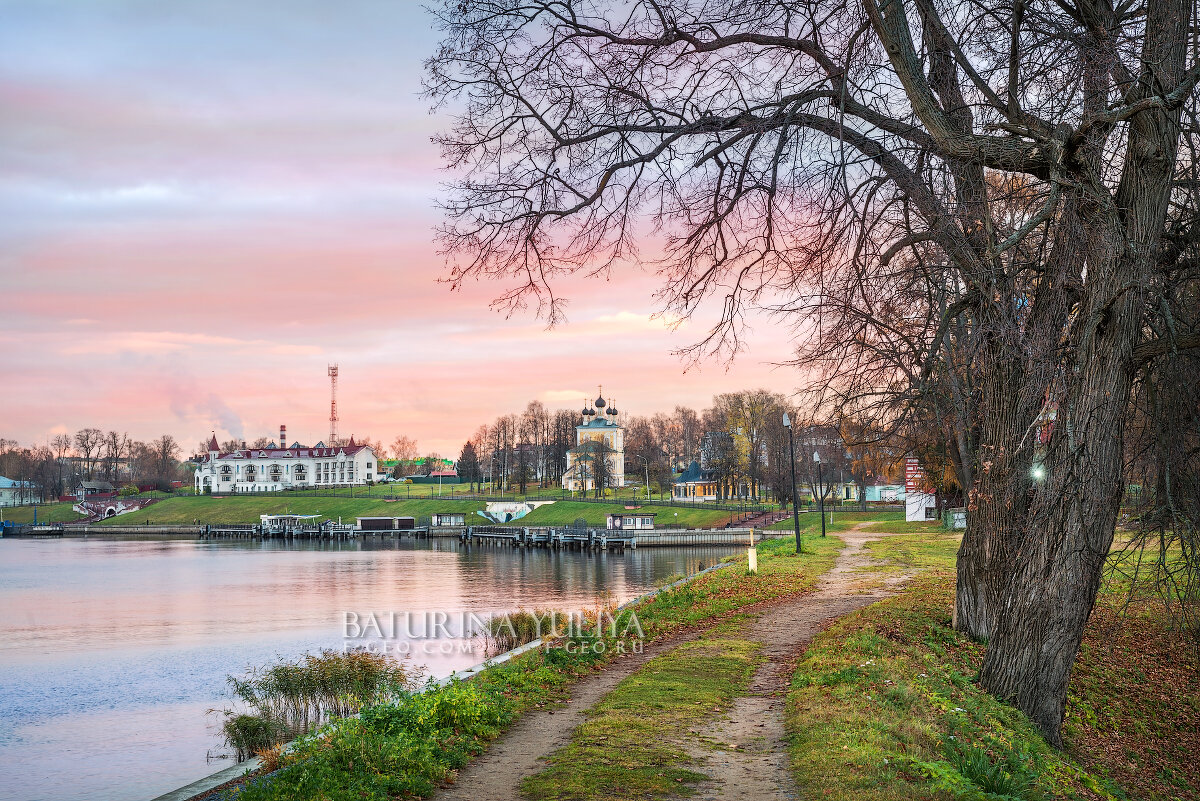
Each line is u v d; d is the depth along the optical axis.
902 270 13.76
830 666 14.84
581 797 9.02
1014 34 11.47
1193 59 11.88
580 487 168.00
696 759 10.34
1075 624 13.21
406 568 78.12
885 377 15.38
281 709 19.27
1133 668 20.70
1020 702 13.58
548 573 69.75
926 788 9.16
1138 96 11.58
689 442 176.75
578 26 13.28
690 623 22.00
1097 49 11.24
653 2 12.86
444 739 10.95
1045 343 11.95
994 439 15.17
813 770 9.74
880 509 99.31
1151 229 12.17
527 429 189.62
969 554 18.34
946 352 15.65
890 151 12.97
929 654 16.05
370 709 11.88
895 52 12.27
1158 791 13.75
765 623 21.44
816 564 36.72
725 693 13.89
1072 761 13.12
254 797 9.23
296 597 54.84
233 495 193.25
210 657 33.66
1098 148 11.10
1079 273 12.61
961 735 11.48
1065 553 13.05
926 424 16.88
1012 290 12.43
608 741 11.05
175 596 56.81
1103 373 12.41
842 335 13.97
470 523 145.25
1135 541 14.55
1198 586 14.77
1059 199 11.58
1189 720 18.16
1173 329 12.28
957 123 12.56
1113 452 12.61
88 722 23.83
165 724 23.48
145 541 136.75
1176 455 13.79
